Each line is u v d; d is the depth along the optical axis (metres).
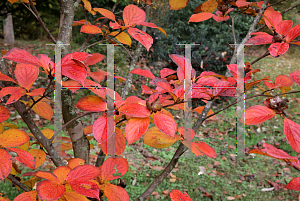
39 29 13.55
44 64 0.75
